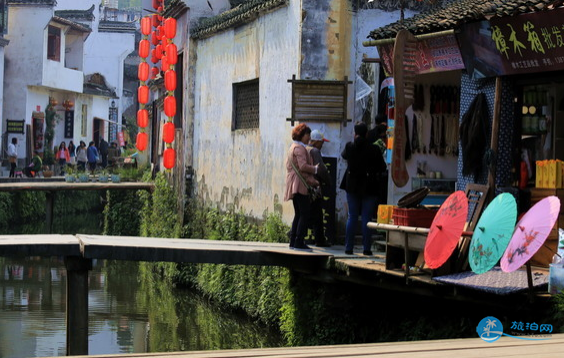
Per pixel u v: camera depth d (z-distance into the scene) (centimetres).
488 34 998
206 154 1900
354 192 1159
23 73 3706
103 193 3412
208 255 1154
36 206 2997
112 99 5062
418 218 965
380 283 1017
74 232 2678
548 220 764
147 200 2409
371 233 1236
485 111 1038
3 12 3497
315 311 1170
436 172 1265
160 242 1219
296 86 1364
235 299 1490
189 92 1998
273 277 1344
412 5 1392
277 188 1463
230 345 1262
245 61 1645
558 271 806
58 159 3931
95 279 1936
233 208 1695
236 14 1673
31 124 3784
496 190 1009
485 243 820
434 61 1116
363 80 1379
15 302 1612
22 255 1099
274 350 515
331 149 1371
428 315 1017
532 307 813
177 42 2128
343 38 1373
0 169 3516
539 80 987
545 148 1034
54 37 3959
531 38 942
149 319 1488
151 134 3072
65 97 4222
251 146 1603
